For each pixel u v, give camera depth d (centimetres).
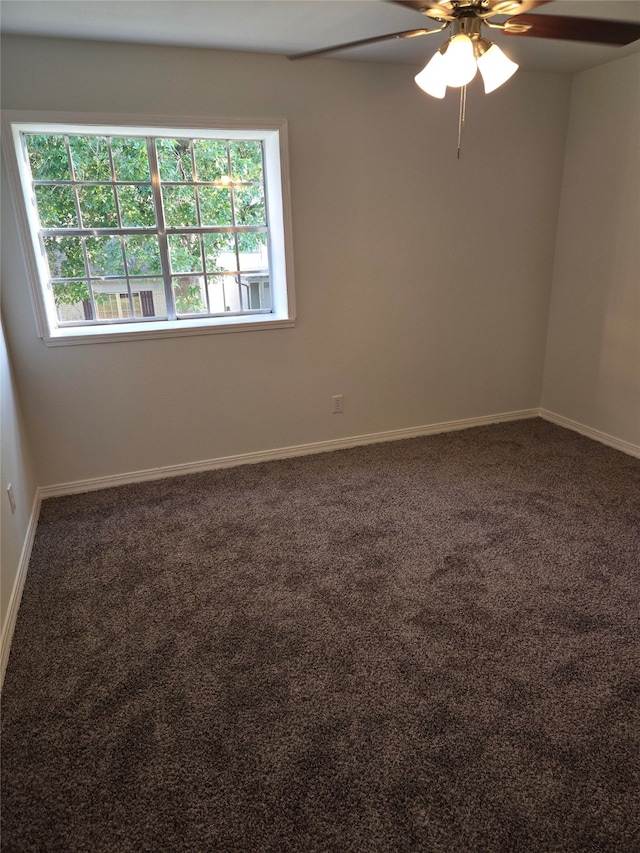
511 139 358
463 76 170
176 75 279
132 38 261
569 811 138
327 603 219
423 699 172
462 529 271
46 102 263
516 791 143
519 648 192
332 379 366
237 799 143
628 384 357
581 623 204
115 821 138
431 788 144
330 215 330
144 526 282
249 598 223
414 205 347
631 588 223
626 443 364
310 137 312
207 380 335
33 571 245
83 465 322
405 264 358
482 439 392
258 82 294
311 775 149
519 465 347
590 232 367
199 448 346
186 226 323
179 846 132
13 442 261
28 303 286
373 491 315
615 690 174
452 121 340
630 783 144
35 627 209
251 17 239
